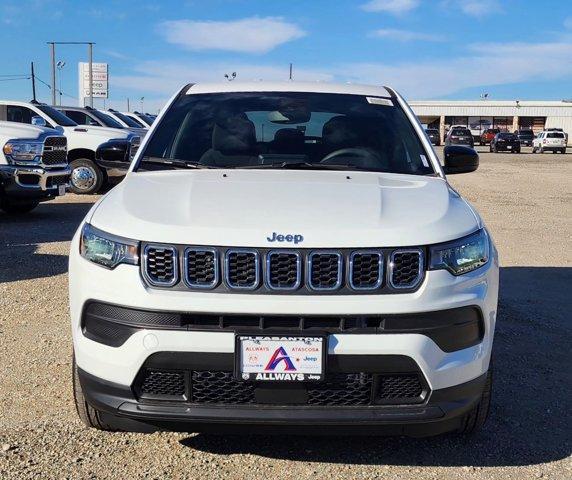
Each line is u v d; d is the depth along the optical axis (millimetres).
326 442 3492
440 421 2961
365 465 3275
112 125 16984
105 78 60844
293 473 3182
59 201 14000
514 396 4195
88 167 14773
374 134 4242
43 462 3225
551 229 11148
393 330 2822
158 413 2855
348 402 2893
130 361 2857
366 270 2857
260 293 2814
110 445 3410
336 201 3170
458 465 3297
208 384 2879
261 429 2908
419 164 4074
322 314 2777
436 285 2883
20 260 7844
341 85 4855
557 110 72438
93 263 3002
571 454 3443
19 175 10562
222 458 3309
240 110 4402
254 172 3771
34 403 3877
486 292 3062
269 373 2809
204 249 2842
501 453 3432
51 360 4562
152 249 2879
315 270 2832
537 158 41156
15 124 10938
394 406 2891
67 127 14664
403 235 2898
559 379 4504
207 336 2797
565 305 6328
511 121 73625
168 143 4176
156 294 2828
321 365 2795
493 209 13867
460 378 2955
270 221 2928
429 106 73312
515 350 5059
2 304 5926
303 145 4141
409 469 3244
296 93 4609
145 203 3176
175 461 3270
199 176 3639
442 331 2887
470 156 4566
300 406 2857
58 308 5820
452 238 2992
